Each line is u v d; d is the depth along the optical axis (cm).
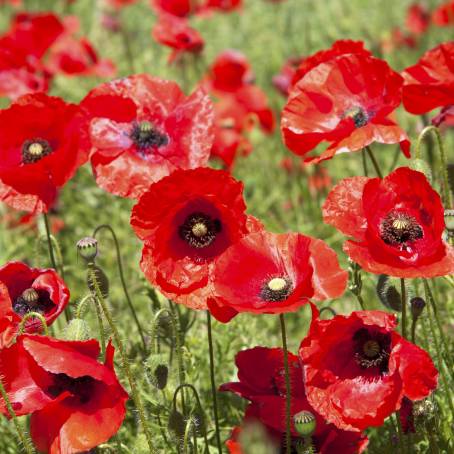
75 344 579
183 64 1393
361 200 611
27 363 607
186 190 620
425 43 1614
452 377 716
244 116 1146
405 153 717
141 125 738
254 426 586
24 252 1116
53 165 716
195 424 673
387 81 726
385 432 740
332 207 611
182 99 756
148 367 654
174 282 636
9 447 770
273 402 619
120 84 753
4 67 1077
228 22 1894
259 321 959
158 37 1172
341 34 1692
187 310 802
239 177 1259
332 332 579
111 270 1063
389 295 669
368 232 591
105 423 587
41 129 743
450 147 1221
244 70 1157
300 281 593
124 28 1652
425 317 764
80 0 2009
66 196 1200
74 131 729
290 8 1809
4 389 602
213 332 856
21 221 1003
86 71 1239
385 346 591
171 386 766
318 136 727
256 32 1811
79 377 602
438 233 583
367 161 1248
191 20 1897
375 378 589
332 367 592
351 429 579
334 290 575
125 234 1128
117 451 674
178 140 740
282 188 1251
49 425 594
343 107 735
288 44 1700
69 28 1423
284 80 1291
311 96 736
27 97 725
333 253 583
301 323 972
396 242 606
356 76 734
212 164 1138
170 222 633
